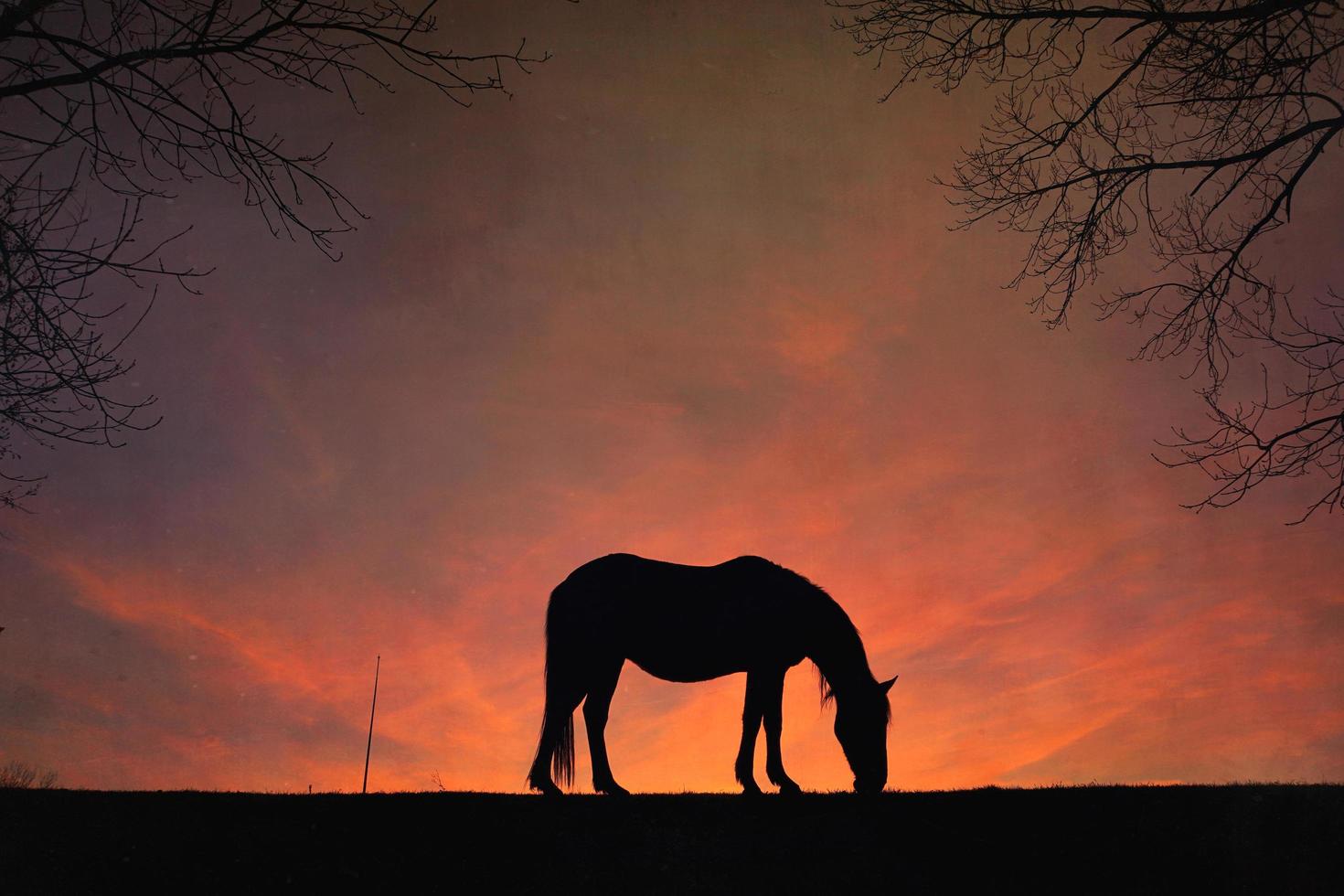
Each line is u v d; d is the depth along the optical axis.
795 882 5.88
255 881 5.74
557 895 5.73
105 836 6.15
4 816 6.34
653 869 6.06
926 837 6.48
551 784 7.75
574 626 8.27
